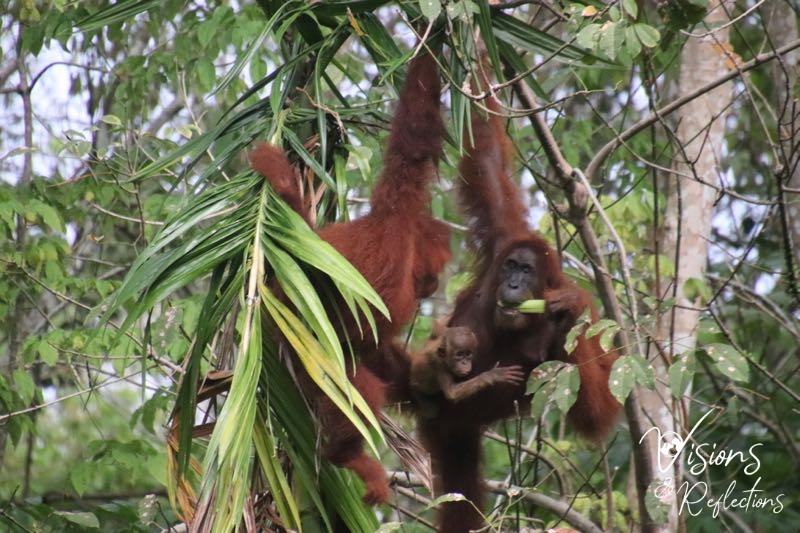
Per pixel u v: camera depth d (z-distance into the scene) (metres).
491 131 12.00
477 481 11.87
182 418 8.63
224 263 8.91
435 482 11.75
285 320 8.27
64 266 15.72
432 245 9.90
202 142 10.05
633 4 9.33
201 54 16.78
